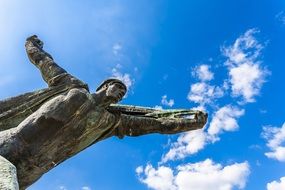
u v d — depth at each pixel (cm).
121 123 1366
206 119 1439
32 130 1208
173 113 1430
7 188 938
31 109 1294
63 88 1312
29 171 1204
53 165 1239
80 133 1267
